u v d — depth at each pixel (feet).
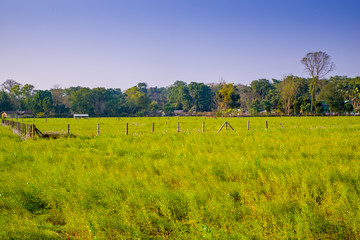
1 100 429.38
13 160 34.22
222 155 33.88
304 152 33.99
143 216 15.62
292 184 20.42
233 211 16.29
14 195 19.47
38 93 410.93
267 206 16.16
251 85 545.44
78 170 27.09
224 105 273.54
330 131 62.54
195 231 13.88
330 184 19.52
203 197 18.08
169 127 114.62
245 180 22.98
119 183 21.54
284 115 288.10
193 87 528.63
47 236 13.83
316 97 351.05
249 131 64.69
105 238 13.73
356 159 29.35
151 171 27.35
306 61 320.29
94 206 17.56
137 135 60.54
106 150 44.11
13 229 14.07
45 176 24.71
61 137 57.57
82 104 409.90
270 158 30.60
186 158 32.91
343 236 13.21
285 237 12.95
